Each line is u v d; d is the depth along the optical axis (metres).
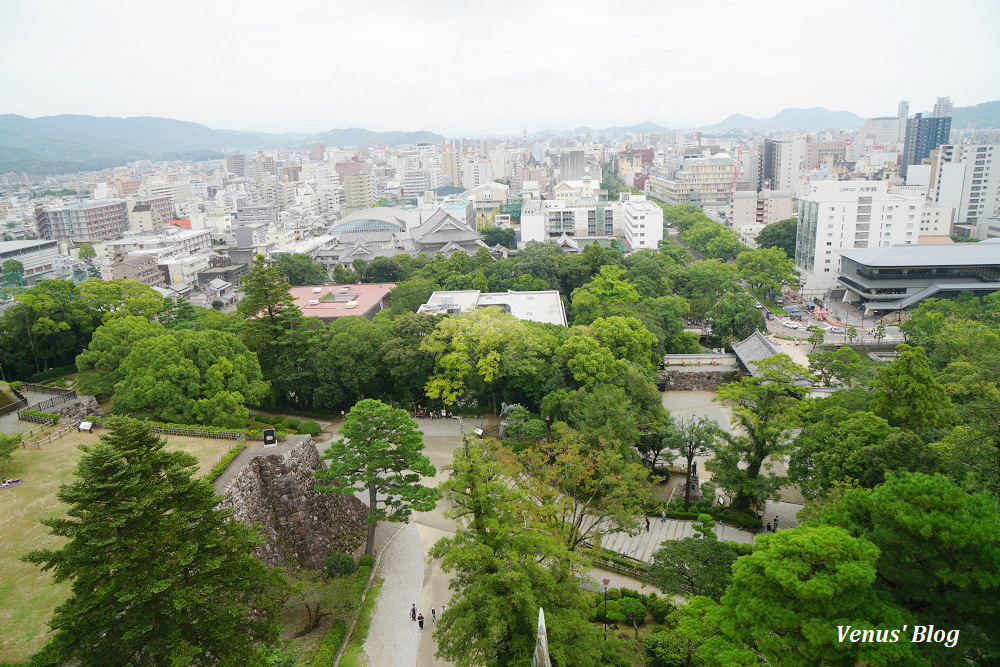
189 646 37.78
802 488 71.56
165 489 40.75
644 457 90.19
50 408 79.62
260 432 71.38
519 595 45.56
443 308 129.75
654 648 49.97
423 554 71.12
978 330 108.94
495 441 73.31
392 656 55.75
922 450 57.72
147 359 82.38
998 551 36.53
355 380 98.19
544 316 134.12
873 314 165.12
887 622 36.16
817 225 190.25
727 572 53.91
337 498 73.00
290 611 59.59
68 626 36.69
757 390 80.50
